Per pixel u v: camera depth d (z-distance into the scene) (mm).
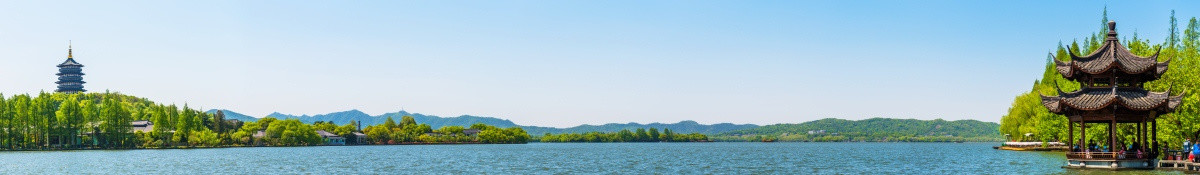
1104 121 65625
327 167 109250
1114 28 64250
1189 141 66500
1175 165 63375
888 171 93562
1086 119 63938
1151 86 76062
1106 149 70625
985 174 78875
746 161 132000
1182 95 65250
